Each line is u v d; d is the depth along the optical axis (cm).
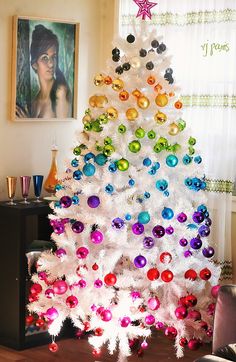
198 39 477
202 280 418
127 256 417
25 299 462
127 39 411
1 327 471
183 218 407
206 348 461
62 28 513
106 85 412
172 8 487
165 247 406
